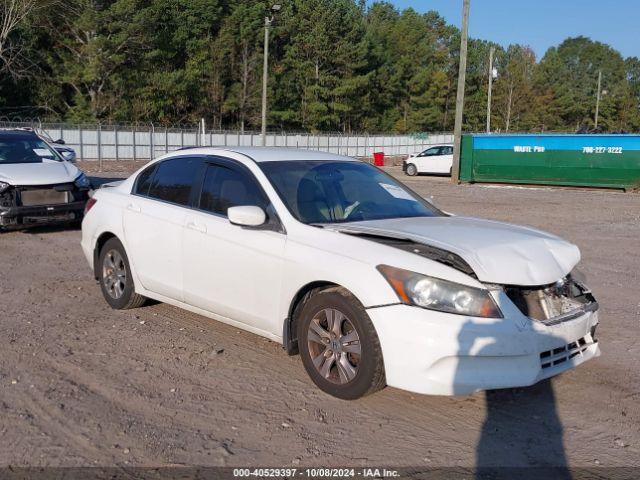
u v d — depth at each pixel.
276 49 68.44
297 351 4.98
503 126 87.69
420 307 4.17
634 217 16.05
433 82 79.19
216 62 61.84
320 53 66.38
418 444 4.03
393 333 4.19
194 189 5.85
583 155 25.09
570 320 4.48
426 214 5.64
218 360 5.36
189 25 60.66
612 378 5.14
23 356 5.39
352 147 60.44
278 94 64.62
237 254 5.19
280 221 5.05
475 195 22.12
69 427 4.16
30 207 10.74
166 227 5.88
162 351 5.55
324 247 4.68
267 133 53.44
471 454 3.93
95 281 8.01
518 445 4.05
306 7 66.69
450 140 69.44
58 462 3.74
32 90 53.84
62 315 6.55
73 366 5.19
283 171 5.46
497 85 86.50
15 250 9.99
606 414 4.50
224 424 4.24
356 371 4.42
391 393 4.76
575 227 14.09
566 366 4.47
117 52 52.69
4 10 50.09
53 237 11.20
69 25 51.91
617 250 11.19
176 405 4.51
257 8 64.19
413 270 4.25
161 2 56.31
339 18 68.19
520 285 4.29
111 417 4.31
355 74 70.50
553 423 4.36
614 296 7.81
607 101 100.00
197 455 3.85
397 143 64.81
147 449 3.91
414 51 81.62
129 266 6.42
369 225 4.98
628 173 24.28
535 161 26.20
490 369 4.16
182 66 61.38
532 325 4.25
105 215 6.63
